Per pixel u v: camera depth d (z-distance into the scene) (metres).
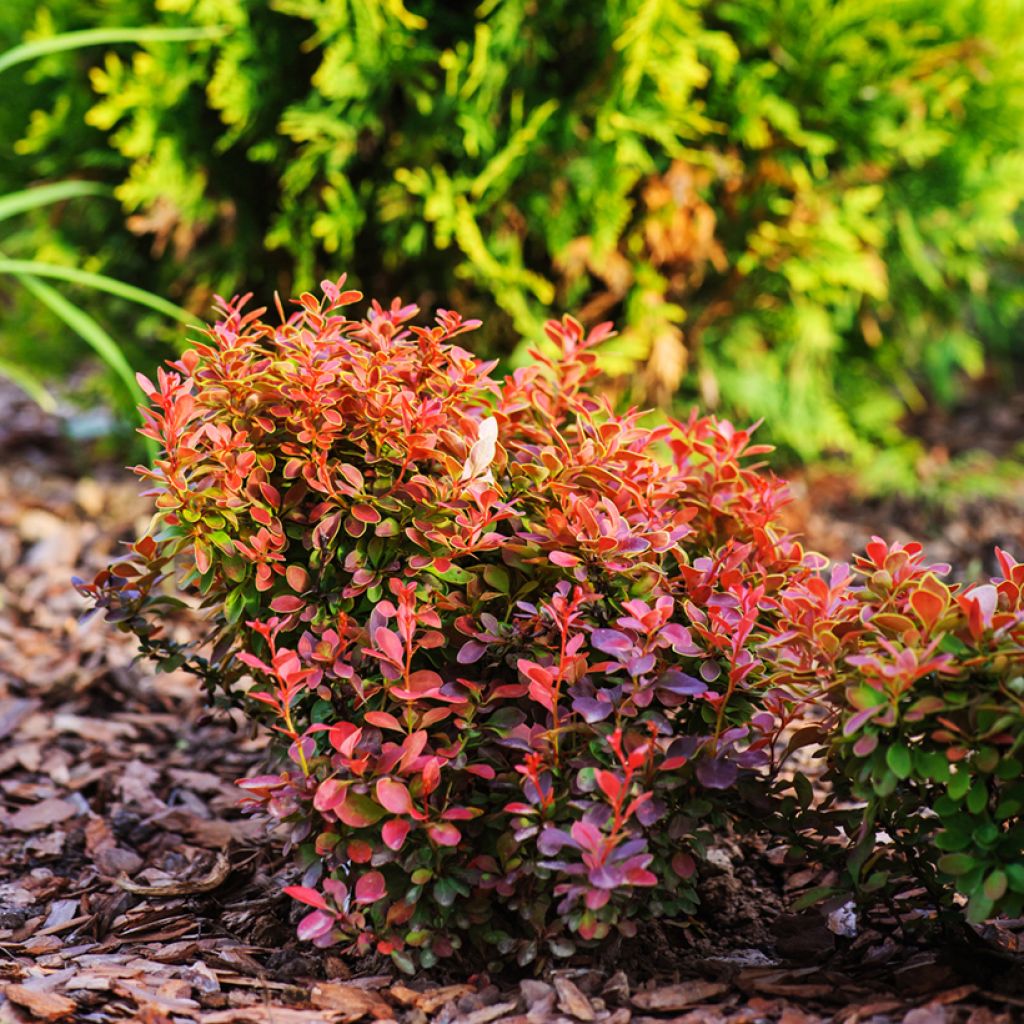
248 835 1.97
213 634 1.85
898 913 1.82
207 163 2.48
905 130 2.61
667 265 2.56
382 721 1.74
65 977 1.78
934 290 3.04
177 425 1.77
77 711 2.17
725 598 1.77
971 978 1.76
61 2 2.46
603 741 1.74
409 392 1.80
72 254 2.72
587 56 2.39
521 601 1.78
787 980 1.78
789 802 1.78
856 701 1.70
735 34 2.53
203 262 2.61
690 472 1.88
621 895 1.73
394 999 1.76
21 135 2.72
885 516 2.93
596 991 1.76
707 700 1.77
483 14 2.26
